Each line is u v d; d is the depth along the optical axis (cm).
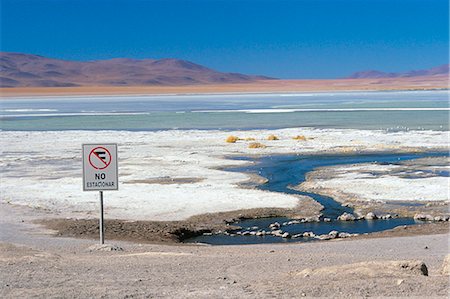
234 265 1138
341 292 825
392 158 3394
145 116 6750
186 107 8500
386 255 1342
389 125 5244
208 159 3409
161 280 954
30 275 982
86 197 2370
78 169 3125
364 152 3650
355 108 7662
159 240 1747
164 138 4491
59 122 6088
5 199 2348
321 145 3972
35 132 5050
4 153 3784
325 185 2605
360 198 2336
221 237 1838
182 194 2408
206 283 929
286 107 8206
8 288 880
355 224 1988
